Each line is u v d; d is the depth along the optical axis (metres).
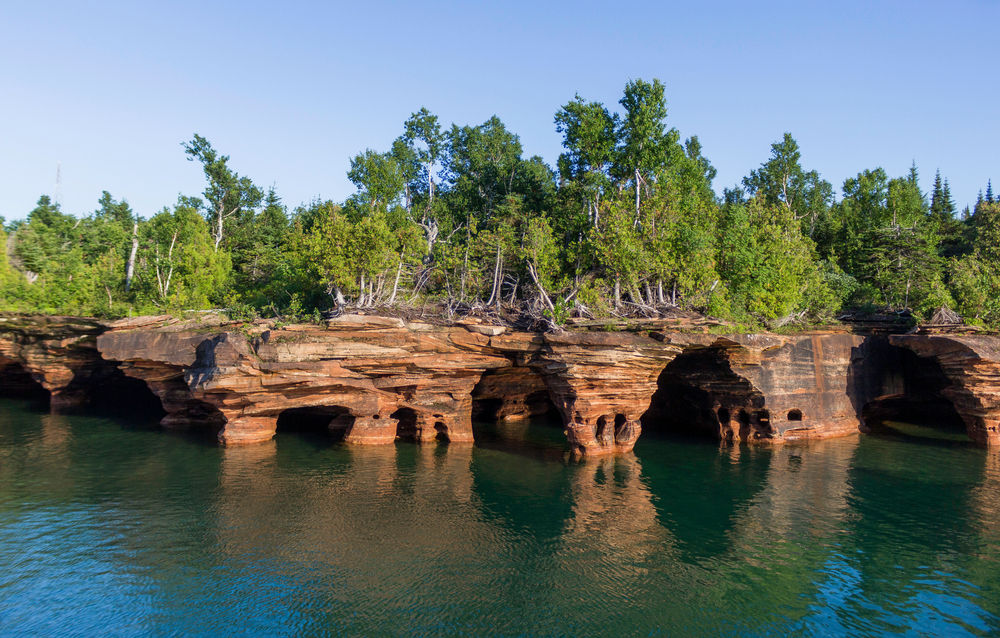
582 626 16.48
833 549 21.86
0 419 46.25
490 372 41.41
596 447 35.16
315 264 40.47
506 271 45.41
